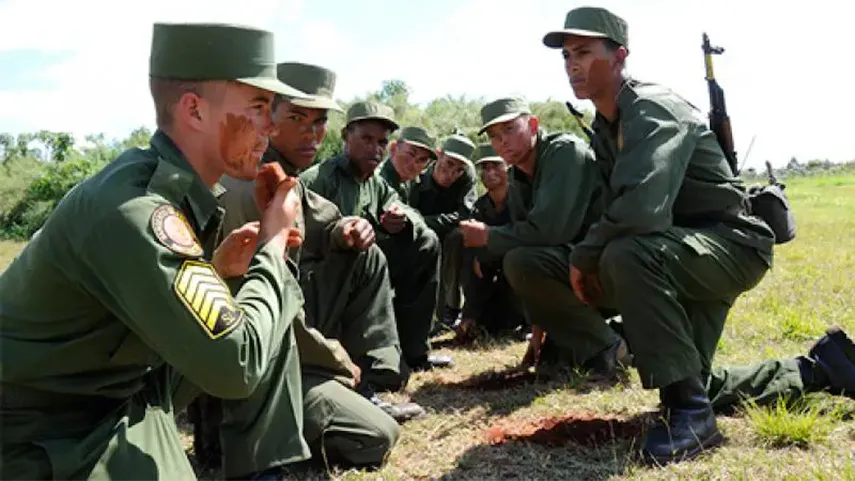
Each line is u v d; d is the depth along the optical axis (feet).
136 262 6.53
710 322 11.73
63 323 6.91
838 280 23.76
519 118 16.40
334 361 11.32
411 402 14.49
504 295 21.22
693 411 10.62
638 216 10.66
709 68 11.80
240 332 6.82
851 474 9.09
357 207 16.66
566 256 15.61
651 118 11.00
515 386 15.46
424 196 23.31
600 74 11.96
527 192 17.49
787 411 11.43
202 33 7.14
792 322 17.72
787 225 11.88
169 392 7.95
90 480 6.73
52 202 73.51
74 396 7.09
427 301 17.48
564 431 12.07
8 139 100.78
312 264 13.19
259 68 7.32
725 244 11.19
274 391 9.90
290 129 12.44
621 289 10.75
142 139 80.89
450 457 11.34
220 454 11.37
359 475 10.77
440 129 46.52
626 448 11.07
